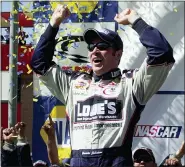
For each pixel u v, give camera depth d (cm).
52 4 1831
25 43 1891
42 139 1827
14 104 1703
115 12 1850
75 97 1065
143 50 1822
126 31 1831
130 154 1032
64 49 1845
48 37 1114
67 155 1803
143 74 1033
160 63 1018
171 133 1811
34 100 1777
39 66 1112
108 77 1065
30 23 1922
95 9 1852
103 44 1057
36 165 1430
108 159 1014
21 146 1183
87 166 1020
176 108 1811
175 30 1831
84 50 1844
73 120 1056
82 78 1086
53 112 1825
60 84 1102
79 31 1848
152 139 1812
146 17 1845
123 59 1827
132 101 1038
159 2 1842
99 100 1043
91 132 1029
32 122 1831
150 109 1812
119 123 1025
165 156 1805
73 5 1825
